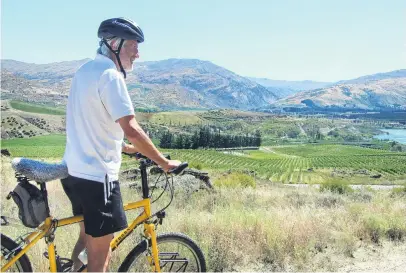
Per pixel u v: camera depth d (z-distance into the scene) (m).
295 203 10.43
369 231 5.61
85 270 2.75
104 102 2.48
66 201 6.54
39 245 3.58
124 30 2.58
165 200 8.26
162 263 2.94
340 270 4.27
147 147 2.48
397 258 4.69
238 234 4.87
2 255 2.55
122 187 9.10
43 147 140.25
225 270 4.13
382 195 14.66
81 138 2.53
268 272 4.14
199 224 5.18
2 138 175.00
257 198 10.93
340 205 10.24
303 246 4.70
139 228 4.67
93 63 2.57
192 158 125.00
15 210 5.77
